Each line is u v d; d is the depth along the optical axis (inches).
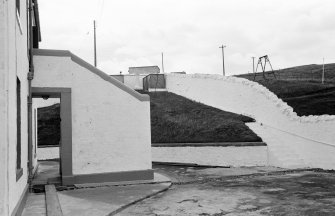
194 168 690.2
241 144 697.0
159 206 367.2
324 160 622.5
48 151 892.6
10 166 251.3
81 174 493.4
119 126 516.4
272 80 1029.2
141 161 522.9
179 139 800.9
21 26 362.3
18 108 349.1
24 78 401.4
